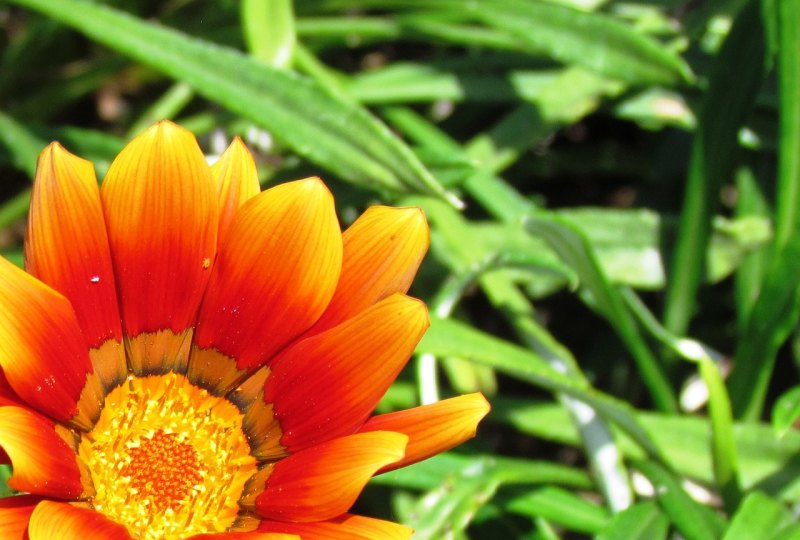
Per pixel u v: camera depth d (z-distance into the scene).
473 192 0.34
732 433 0.30
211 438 0.27
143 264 0.26
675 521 0.29
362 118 0.30
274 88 0.31
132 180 0.25
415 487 0.30
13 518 0.24
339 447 0.25
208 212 0.26
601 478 0.31
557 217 0.30
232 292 0.26
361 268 0.26
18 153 0.33
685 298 0.33
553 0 0.34
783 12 0.30
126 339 0.27
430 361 0.30
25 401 0.25
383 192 0.30
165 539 0.27
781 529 0.28
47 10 0.32
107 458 0.27
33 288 0.25
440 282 0.34
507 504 0.30
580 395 0.30
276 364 0.26
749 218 0.34
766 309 0.31
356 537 0.24
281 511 0.25
